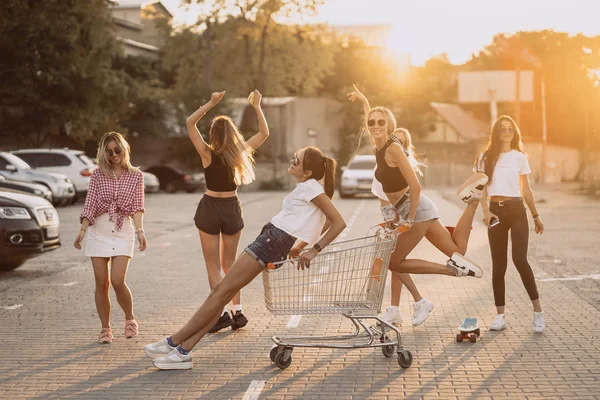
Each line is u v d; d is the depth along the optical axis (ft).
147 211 93.04
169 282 39.09
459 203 105.91
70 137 151.02
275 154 186.80
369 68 237.86
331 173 22.56
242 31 197.77
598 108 222.69
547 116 229.86
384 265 22.39
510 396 19.60
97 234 26.11
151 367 22.76
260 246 22.13
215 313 22.39
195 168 168.14
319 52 207.92
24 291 36.40
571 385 20.48
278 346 22.59
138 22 265.13
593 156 215.72
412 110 228.84
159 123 170.50
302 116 191.83
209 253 27.40
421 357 23.57
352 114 199.52
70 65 129.18
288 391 20.22
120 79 140.97
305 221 22.20
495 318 27.96
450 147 202.49
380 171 24.21
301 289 22.40
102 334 25.98
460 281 38.11
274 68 208.03
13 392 20.30
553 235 61.57
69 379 21.53
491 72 158.51
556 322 28.37
